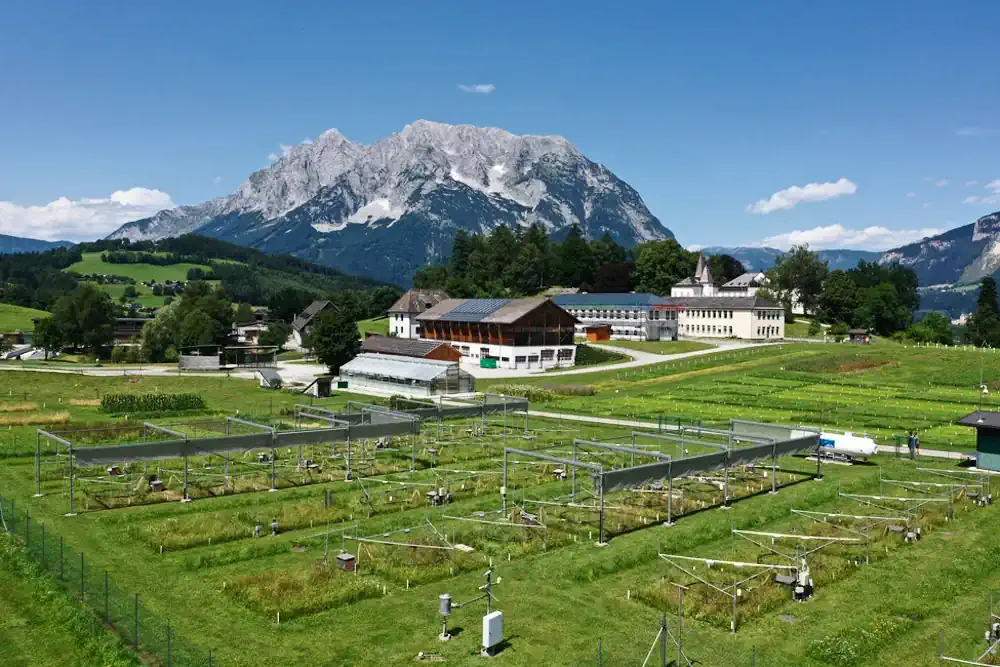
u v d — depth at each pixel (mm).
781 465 69312
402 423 66312
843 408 100188
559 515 51656
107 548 44688
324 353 145625
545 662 31391
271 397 116875
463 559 42812
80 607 35500
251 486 59219
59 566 40656
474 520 50156
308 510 51750
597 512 52188
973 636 33844
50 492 57125
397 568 41062
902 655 32188
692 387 122562
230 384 132375
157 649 31750
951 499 54719
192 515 51688
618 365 159000
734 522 50594
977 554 44312
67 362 173875
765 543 46250
